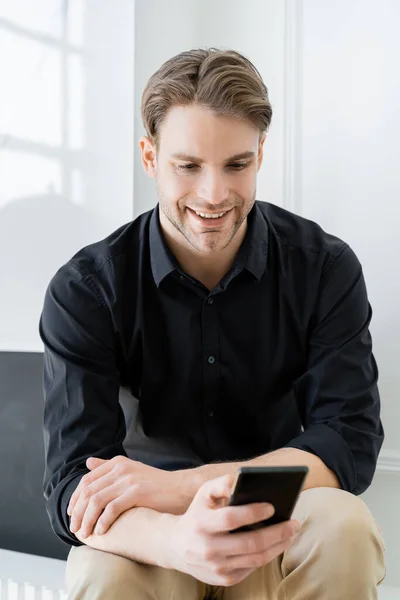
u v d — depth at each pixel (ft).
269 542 2.90
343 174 6.50
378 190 6.36
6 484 6.98
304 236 4.84
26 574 6.40
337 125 6.52
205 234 4.17
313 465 4.04
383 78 6.35
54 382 4.63
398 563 6.23
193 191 4.08
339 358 4.54
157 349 4.80
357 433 4.28
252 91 4.00
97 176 6.81
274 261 4.76
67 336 4.63
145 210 6.89
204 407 4.82
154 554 3.29
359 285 4.72
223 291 4.66
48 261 7.04
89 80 6.84
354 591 3.24
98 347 4.66
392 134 6.31
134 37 6.58
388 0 6.33
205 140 3.94
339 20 6.52
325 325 4.66
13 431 6.97
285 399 4.98
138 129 6.73
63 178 6.98
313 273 4.70
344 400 4.44
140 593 3.34
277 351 4.77
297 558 3.43
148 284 4.80
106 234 6.77
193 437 4.90
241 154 4.00
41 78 7.08
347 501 3.48
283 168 6.70
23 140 7.18
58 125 7.00
